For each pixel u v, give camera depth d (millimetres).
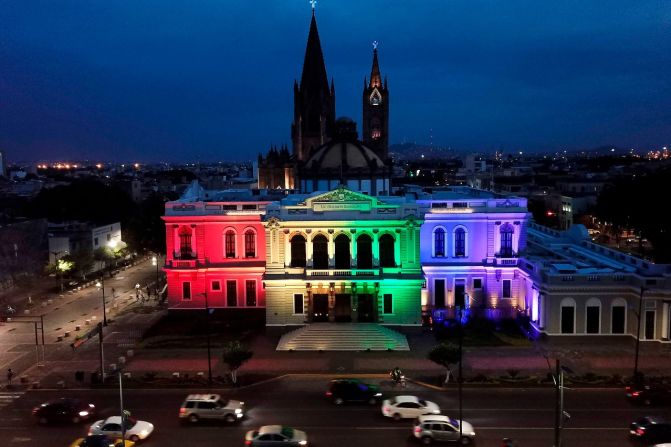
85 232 126125
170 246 86500
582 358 67688
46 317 89875
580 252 87625
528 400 56562
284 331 78312
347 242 78750
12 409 56531
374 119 181125
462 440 47500
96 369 67062
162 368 67062
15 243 110500
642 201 128750
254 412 55031
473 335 76812
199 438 49594
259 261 86375
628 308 71750
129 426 49406
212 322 84812
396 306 77625
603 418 52312
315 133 170750
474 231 84438
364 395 56438
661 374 62344
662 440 47094
